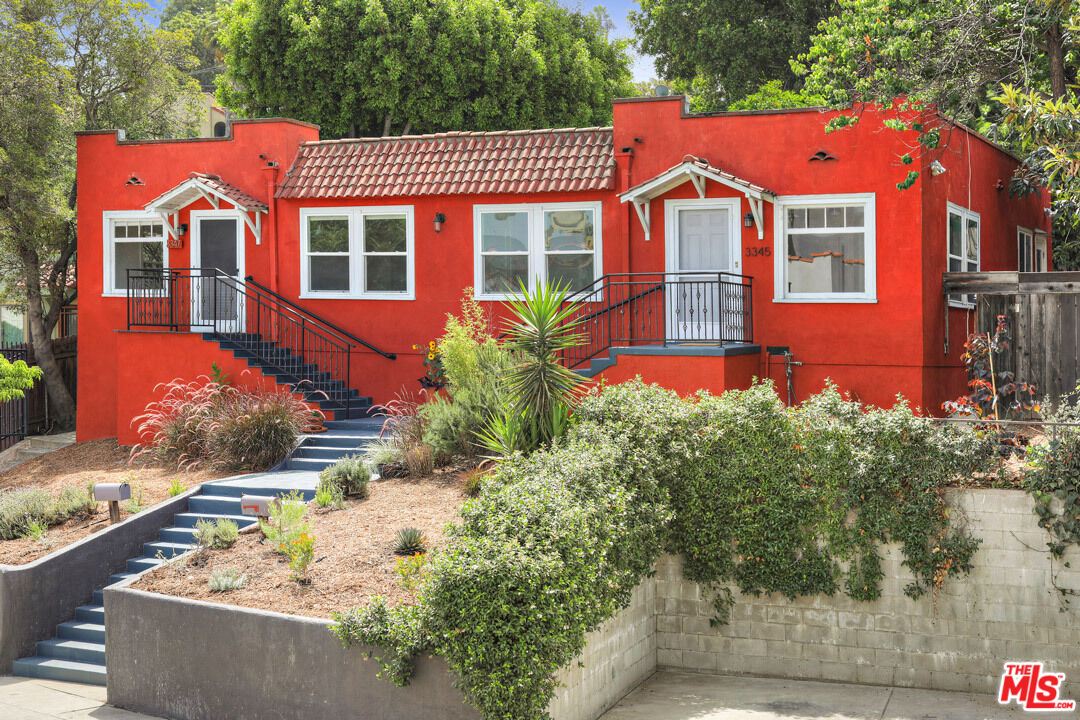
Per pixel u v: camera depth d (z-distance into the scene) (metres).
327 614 9.11
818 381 16.27
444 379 17.53
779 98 28.17
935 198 15.99
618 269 17.47
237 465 15.67
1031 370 14.85
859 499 9.94
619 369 15.33
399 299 18.69
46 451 20.11
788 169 16.34
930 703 9.40
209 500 13.65
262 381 17.94
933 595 9.79
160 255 20.14
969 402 11.37
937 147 15.19
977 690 9.69
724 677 10.45
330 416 17.53
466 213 18.25
